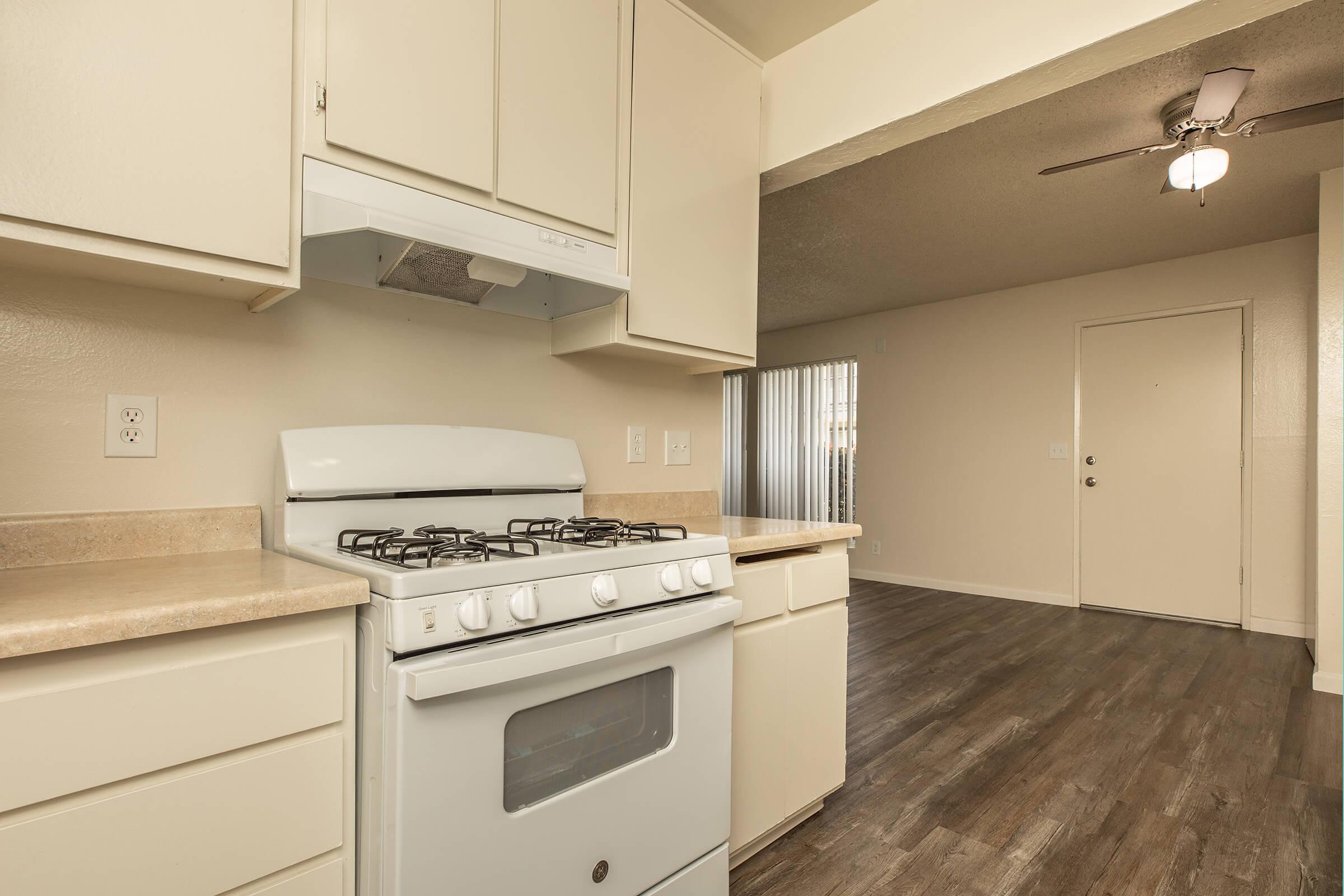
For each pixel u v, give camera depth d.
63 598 0.81
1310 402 3.63
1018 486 4.73
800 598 1.71
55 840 0.70
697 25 1.80
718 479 2.32
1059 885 1.56
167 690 0.78
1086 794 1.98
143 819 0.76
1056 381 4.56
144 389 1.21
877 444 5.52
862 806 1.92
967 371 4.99
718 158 1.86
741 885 1.55
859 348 5.65
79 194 0.91
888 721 2.54
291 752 0.88
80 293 1.14
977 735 2.41
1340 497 2.84
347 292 1.46
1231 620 3.91
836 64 1.92
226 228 1.04
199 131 1.01
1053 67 1.53
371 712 0.95
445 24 1.29
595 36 1.57
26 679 0.69
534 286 1.73
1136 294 4.23
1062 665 3.22
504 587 1.02
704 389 2.28
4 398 1.08
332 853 0.92
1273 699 2.75
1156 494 4.17
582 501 1.75
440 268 1.42
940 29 1.70
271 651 0.86
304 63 1.12
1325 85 2.23
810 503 6.05
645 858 1.19
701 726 1.30
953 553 5.06
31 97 0.88
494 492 1.60
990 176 2.89
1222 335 3.93
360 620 0.98
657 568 1.26
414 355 1.56
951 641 3.66
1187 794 1.98
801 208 3.23
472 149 1.33
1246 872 1.61
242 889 0.84
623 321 1.62
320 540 1.29
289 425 1.37
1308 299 3.65
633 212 1.64
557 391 1.85
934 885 1.56
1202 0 1.31
